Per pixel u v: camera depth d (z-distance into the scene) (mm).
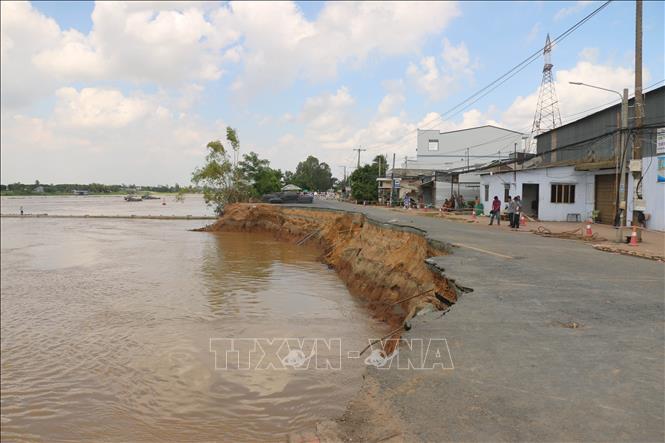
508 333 6453
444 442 3641
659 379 4848
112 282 20359
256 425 7691
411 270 15352
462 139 66188
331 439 3783
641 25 17328
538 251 14805
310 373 9648
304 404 8305
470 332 6508
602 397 4430
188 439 7410
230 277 21031
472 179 52031
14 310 15773
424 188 60656
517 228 24578
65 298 17484
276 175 77938
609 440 3641
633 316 7262
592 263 12422
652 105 25078
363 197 70000
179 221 59156
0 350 11773
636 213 17484
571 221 31047
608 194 28797
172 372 10055
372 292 16750
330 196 127312
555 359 5449
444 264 12117
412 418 4051
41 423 8211
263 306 15547
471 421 3979
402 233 19172
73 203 139000
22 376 10203
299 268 23906
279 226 42438
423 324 6996
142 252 30281
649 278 10320
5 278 21812
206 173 58656
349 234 27453
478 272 10961
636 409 4172
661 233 21844
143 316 14578
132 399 8914
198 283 19641
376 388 4734
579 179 30734
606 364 5281
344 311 15031
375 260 18766
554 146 38500
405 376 5016
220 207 59562
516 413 4121
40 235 42469
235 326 13195
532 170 32500
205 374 9844
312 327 13070
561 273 10875
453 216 36094
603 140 30078
